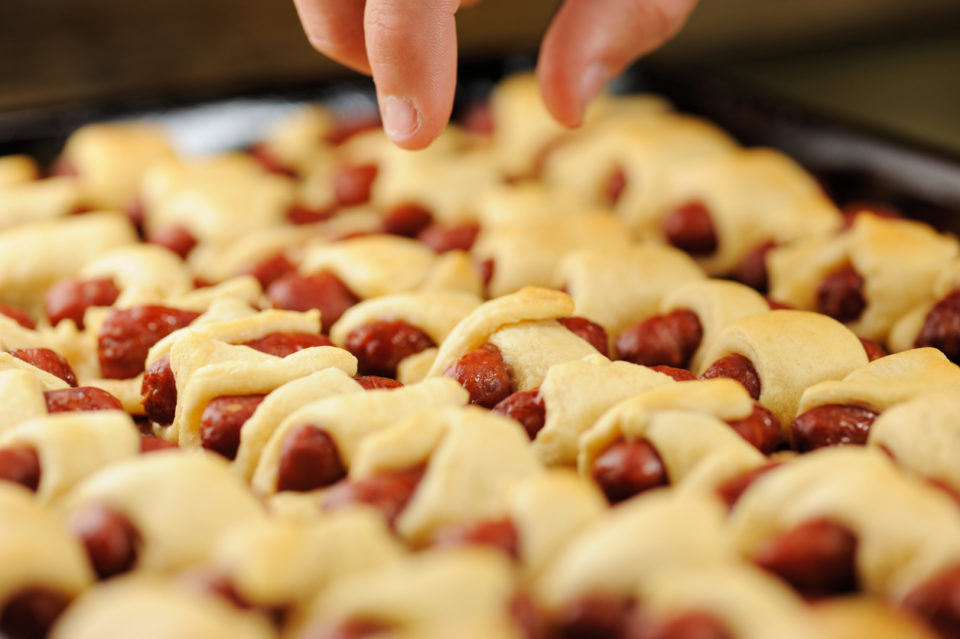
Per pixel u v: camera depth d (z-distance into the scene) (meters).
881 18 0.92
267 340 0.49
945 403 0.44
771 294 0.56
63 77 0.74
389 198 0.64
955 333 0.51
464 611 0.38
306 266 0.56
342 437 0.44
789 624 0.37
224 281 0.57
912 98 0.83
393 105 0.48
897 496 0.40
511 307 0.48
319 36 0.50
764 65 0.89
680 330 0.51
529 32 0.83
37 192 0.63
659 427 0.43
